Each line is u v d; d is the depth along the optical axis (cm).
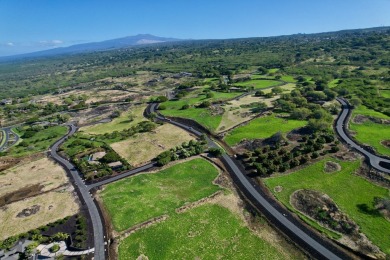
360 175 7950
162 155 10119
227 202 7475
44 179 9400
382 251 5559
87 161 10219
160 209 7331
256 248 5953
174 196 7875
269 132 11275
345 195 7244
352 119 11894
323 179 7969
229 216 6944
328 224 6406
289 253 5769
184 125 13650
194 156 10156
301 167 8625
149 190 8250
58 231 6762
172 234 6456
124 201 7769
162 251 5994
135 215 7150
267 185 7994
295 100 14050
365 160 8575
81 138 13188
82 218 7100
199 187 8238
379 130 10669
